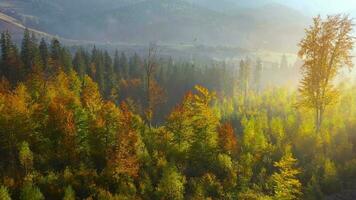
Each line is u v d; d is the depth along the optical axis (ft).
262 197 110.63
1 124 145.28
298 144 155.12
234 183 129.08
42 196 110.93
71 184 122.62
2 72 286.25
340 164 134.62
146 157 144.05
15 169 131.23
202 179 131.13
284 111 271.90
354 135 164.35
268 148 153.79
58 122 148.56
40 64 280.92
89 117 151.12
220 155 144.97
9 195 109.50
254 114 281.95
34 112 157.79
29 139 148.56
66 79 254.88
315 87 157.07
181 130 156.15
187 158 151.02
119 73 420.77
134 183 131.23
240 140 166.71
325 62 153.48
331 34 150.20
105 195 116.57
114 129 147.95
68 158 140.05
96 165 143.13
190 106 159.74
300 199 114.93
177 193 120.98
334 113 195.31
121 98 383.86
